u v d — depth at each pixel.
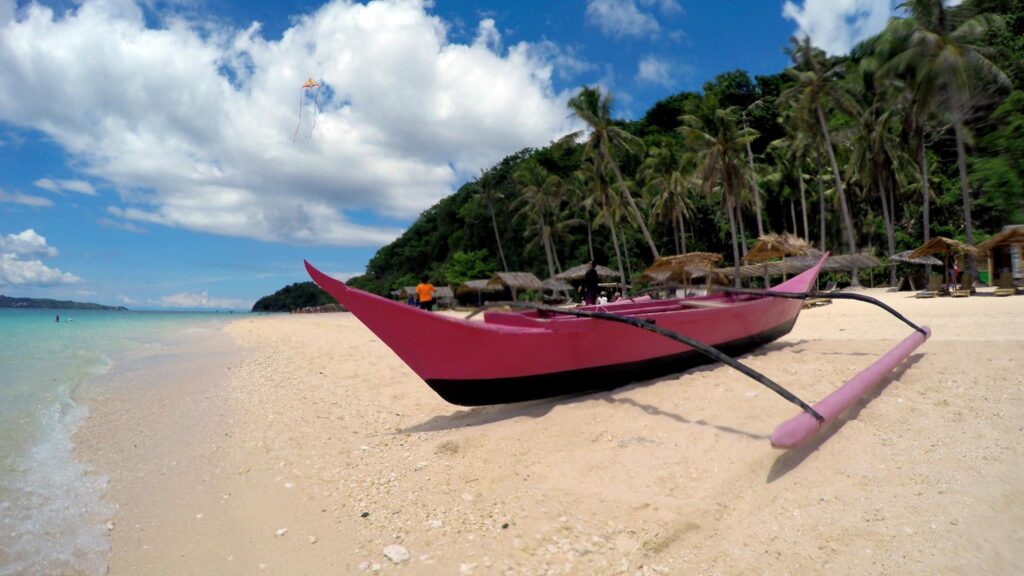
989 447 3.60
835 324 11.05
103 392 8.27
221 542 3.43
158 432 5.91
